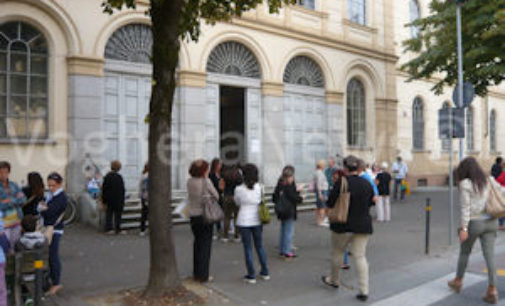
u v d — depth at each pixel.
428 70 14.25
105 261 6.70
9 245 4.51
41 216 5.22
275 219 11.01
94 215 9.54
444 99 22.28
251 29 13.40
